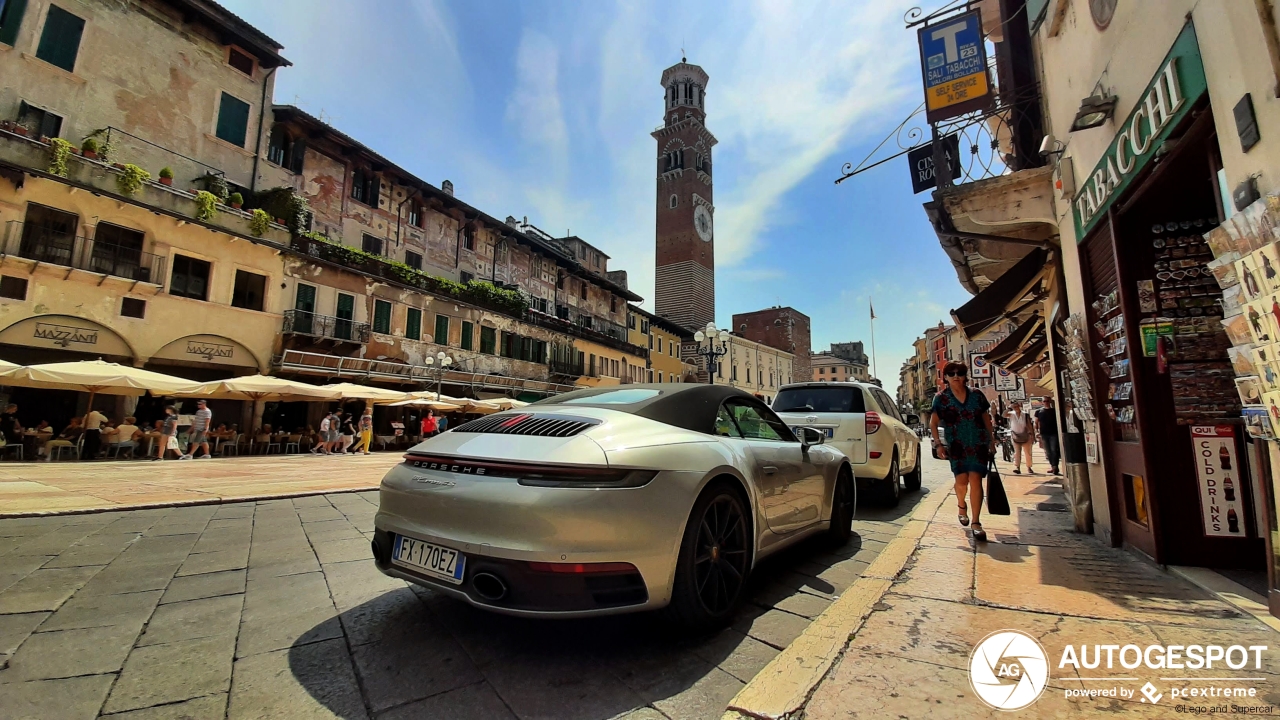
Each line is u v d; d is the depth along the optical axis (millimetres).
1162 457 3682
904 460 7844
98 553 4219
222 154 19859
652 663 2473
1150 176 3367
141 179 16688
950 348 62156
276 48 21547
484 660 2475
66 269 15141
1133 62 3439
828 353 107000
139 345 16609
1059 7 4707
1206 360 3625
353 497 7367
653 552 2457
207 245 18297
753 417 4039
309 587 3502
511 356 31016
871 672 2176
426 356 25609
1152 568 3625
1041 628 2590
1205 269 3664
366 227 24609
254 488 7750
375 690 2195
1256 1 2250
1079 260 4656
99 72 17047
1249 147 2342
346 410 22547
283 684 2238
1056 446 10531
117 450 14766
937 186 6090
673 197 59438
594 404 3330
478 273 30703
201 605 3150
